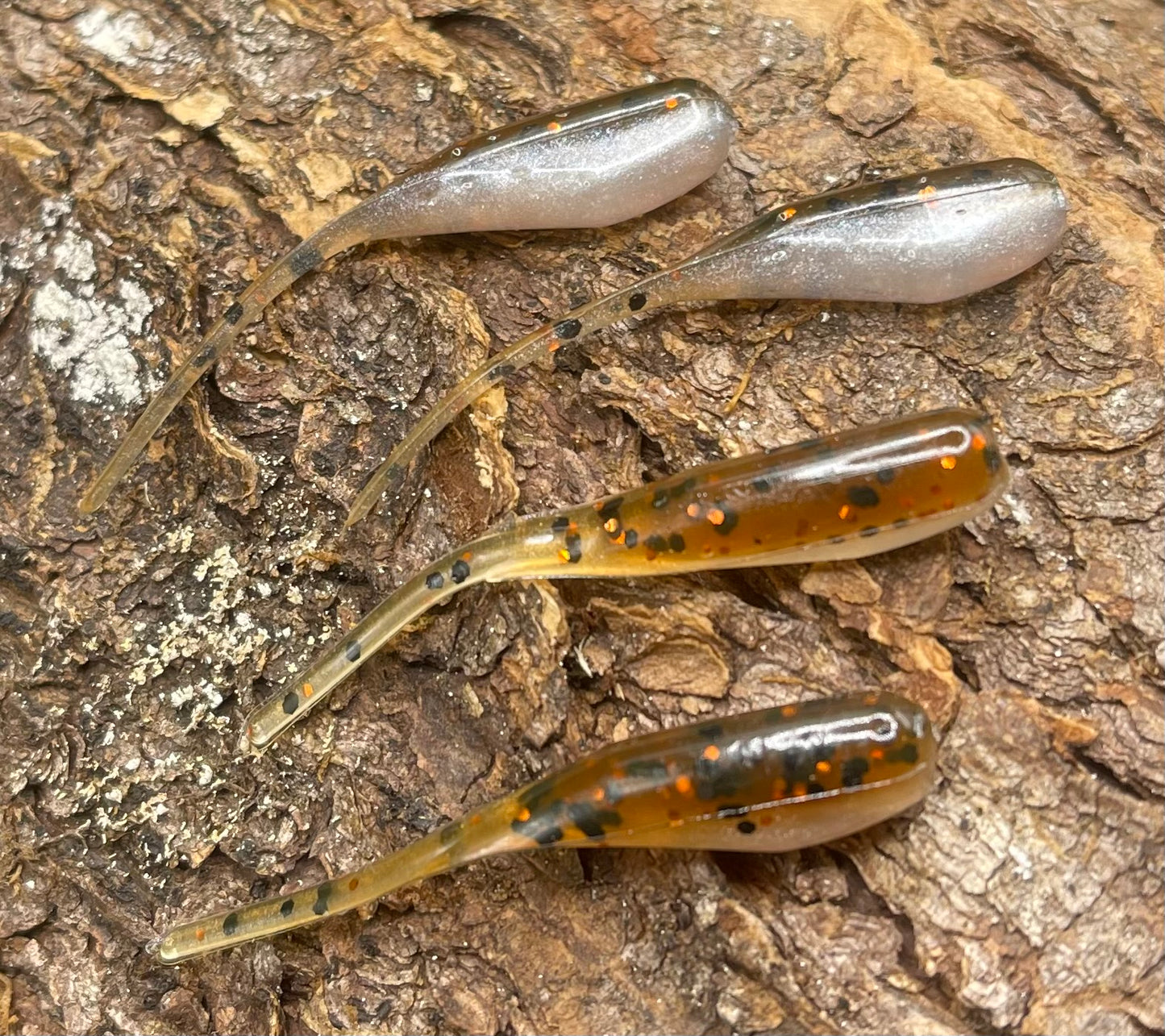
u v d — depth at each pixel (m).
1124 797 0.07
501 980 0.07
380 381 0.08
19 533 0.07
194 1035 0.07
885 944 0.06
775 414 0.07
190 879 0.07
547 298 0.08
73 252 0.08
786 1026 0.06
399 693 0.07
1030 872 0.06
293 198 0.08
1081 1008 0.06
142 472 0.07
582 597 0.07
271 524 0.08
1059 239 0.07
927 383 0.07
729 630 0.07
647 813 0.06
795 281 0.07
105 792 0.07
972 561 0.07
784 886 0.07
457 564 0.07
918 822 0.07
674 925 0.07
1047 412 0.07
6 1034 0.07
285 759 0.07
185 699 0.07
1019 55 0.09
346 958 0.07
